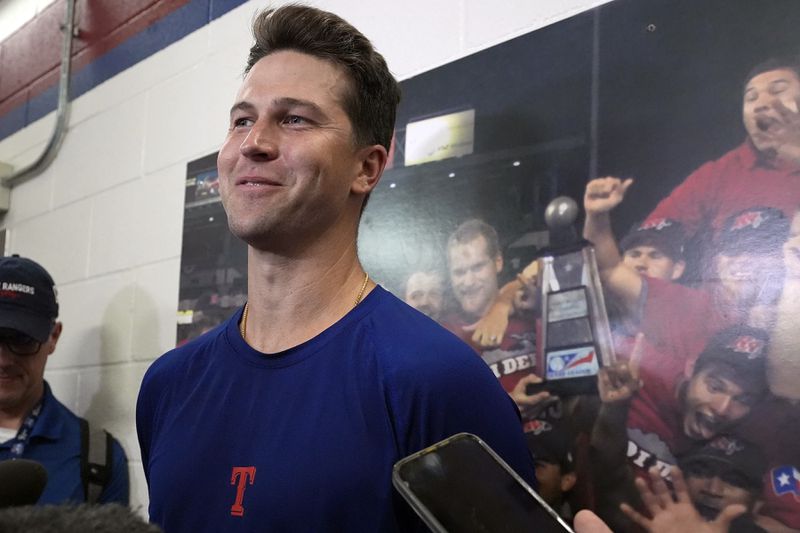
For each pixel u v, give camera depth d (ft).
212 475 2.30
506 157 3.01
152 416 2.76
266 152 2.35
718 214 2.40
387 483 2.09
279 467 2.17
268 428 2.28
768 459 2.20
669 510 2.39
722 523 2.27
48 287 4.66
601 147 2.72
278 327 2.53
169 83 4.89
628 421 2.53
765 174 2.31
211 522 2.23
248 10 4.35
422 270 3.24
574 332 2.71
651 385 2.49
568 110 2.83
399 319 2.39
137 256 4.87
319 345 2.37
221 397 2.47
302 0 4.04
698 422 2.36
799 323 2.19
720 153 2.41
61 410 4.64
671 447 2.42
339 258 2.53
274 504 2.12
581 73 2.81
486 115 3.10
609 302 2.63
